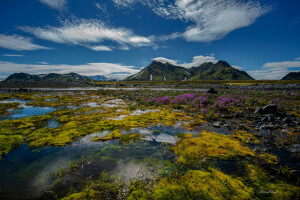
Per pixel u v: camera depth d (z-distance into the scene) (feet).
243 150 30.04
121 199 19.08
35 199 19.17
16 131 41.68
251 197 18.70
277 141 34.27
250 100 78.74
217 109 64.49
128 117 55.72
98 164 26.61
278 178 22.29
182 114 59.57
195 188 20.10
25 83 289.94
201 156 28.48
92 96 124.36
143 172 24.23
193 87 218.18
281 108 59.88
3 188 20.98
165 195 18.97
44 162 27.30
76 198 18.84
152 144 34.50
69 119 54.49
